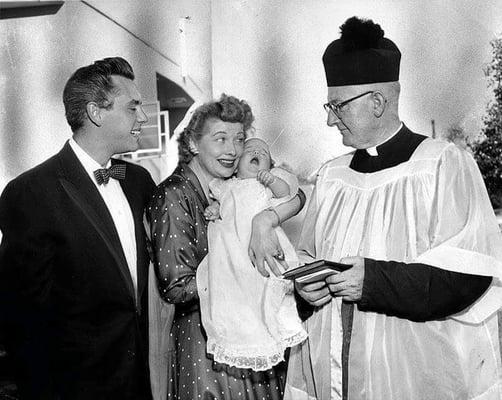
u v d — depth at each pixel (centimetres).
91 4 436
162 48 443
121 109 293
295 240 415
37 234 280
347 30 261
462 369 251
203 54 441
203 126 283
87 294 282
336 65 259
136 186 309
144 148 444
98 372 283
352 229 263
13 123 439
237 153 284
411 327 254
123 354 285
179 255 274
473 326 257
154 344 288
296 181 279
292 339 258
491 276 252
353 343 258
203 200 287
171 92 443
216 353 257
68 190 286
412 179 257
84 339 283
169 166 443
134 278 294
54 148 437
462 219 250
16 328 285
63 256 281
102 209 288
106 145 296
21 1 432
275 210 266
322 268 238
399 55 266
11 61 437
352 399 258
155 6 440
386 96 259
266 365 254
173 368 287
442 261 244
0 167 439
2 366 370
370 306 248
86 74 292
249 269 262
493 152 404
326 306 270
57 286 284
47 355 286
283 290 260
